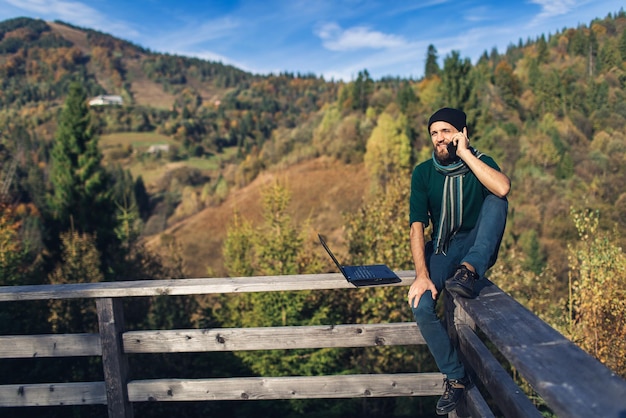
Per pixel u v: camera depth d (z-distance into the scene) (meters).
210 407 18.30
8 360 13.34
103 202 38.81
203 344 3.02
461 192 2.51
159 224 93.31
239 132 196.88
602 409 1.22
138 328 21.19
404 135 73.88
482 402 2.42
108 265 31.27
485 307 2.24
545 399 1.38
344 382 3.00
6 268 21.47
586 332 11.11
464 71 73.12
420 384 2.98
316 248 21.17
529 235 39.75
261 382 3.03
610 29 89.81
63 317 17.14
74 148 38.06
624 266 10.42
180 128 190.00
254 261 22.42
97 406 14.14
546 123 70.12
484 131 66.38
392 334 2.98
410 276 2.84
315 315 19.31
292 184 83.69
